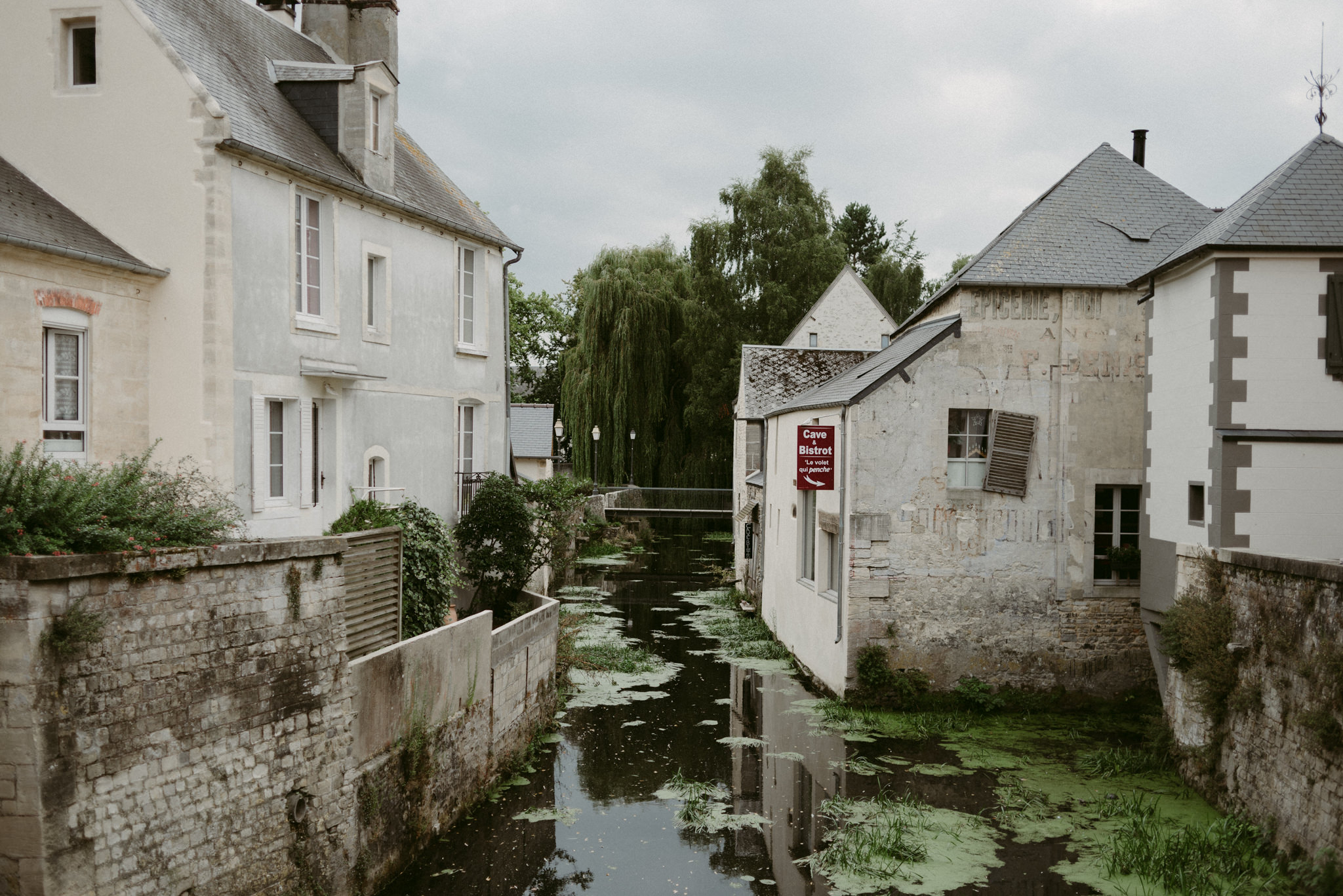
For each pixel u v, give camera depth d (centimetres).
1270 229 1029
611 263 4284
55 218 1006
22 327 907
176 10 1191
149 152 1055
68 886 541
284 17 1603
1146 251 1464
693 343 3978
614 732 1330
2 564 526
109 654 571
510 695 1175
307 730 734
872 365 1723
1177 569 1120
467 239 1611
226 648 659
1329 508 1019
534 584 2247
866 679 1410
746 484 2705
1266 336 1027
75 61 1093
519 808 1049
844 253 4056
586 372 3966
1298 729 828
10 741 525
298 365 1184
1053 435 1430
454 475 1581
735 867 909
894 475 1415
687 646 1920
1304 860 789
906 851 926
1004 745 1266
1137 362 1431
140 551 588
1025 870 889
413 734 900
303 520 1206
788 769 1178
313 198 1235
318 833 745
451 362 1566
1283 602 870
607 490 3869
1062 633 1425
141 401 1045
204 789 636
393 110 1395
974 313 1423
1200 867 838
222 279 1052
